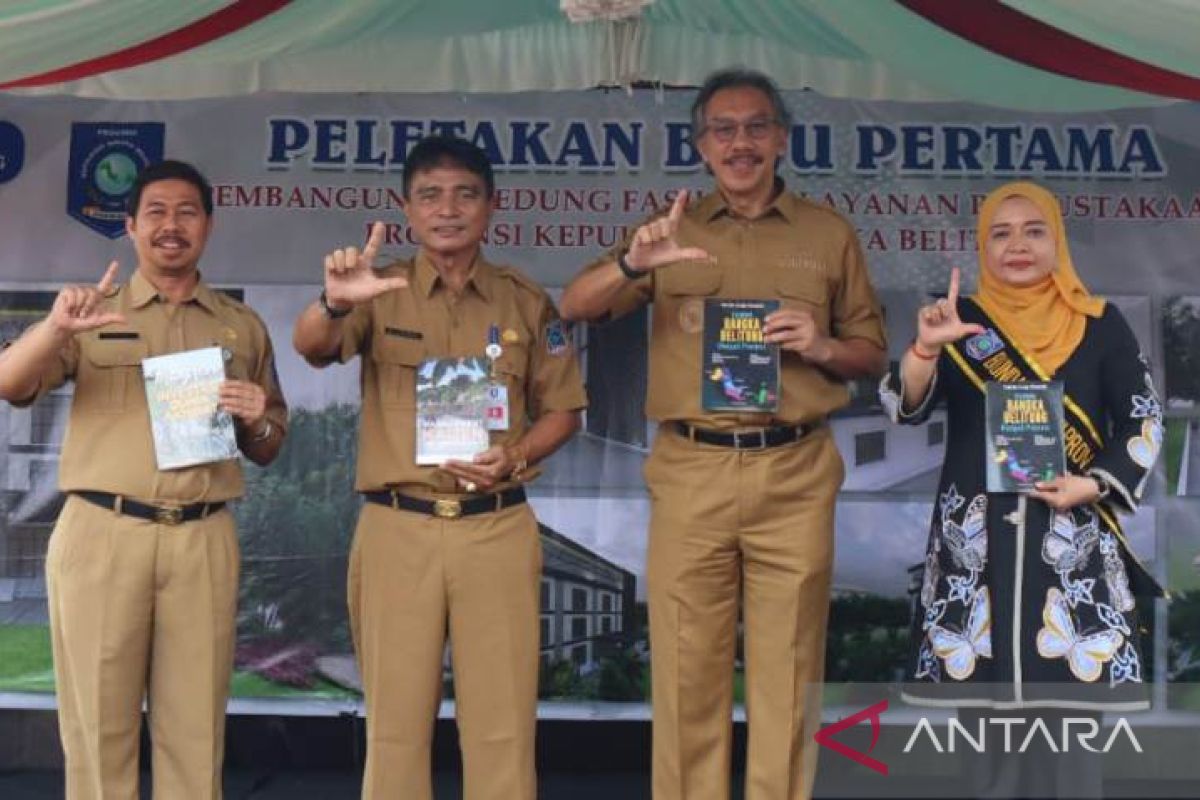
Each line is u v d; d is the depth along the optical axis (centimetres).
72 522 309
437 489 311
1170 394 418
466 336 318
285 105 425
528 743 314
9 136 423
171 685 310
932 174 424
